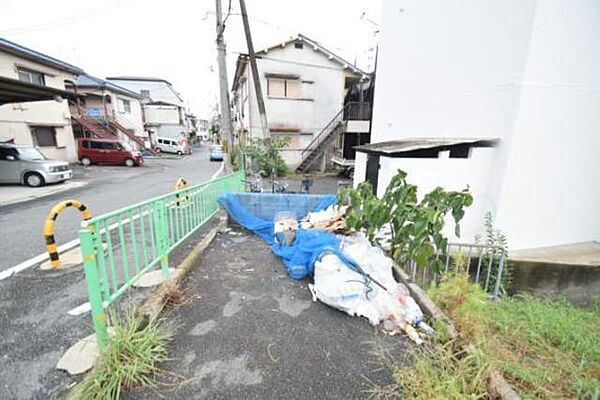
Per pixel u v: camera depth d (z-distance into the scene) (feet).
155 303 8.29
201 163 65.51
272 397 5.77
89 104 67.51
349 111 47.24
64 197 25.91
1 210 20.83
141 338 6.46
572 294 11.82
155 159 73.51
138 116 82.58
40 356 6.63
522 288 11.82
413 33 17.33
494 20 11.97
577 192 12.78
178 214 11.87
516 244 12.62
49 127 45.62
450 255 11.70
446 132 14.89
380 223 11.06
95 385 5.41
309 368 6.53
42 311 8.43
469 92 13.38
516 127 11.46
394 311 8.14
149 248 13.78
